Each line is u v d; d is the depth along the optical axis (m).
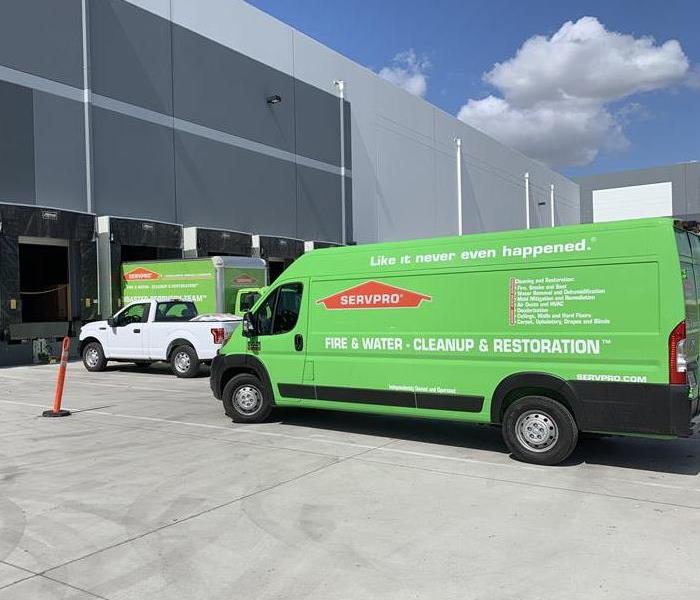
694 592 3.82
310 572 4.14
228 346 9.19
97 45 21.06
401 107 38.66
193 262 18.98
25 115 18.98
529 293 6.77
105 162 21.23
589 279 6.42
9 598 3.80
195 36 24.72
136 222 21.22
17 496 5.76
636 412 6.16
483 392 7.04
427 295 7.46
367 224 35.03
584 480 6.21
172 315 16.14
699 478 6.29
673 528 4.89
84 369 17.27
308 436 8.27
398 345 7.65
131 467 6.73
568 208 70.50
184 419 9.52
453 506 5.44
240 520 5.11
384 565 4.24
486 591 3.85
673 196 71.81
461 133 45.78
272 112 28.50
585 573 4.09
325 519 5.12
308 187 30.70
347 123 33.62
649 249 6.14
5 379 14.98
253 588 3.92
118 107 21.69
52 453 7.38
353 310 8.04
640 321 6.16
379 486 6.02
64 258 21.97
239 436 8.27
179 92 23.98
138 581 4.02
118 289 20.50
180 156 23.97
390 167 37.34
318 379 8.30
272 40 28.67
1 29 18.45
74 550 4.52
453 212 44.28
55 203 19.73
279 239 27.16
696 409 6.41
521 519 5.11
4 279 17.62
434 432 8.51
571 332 6.51
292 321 8.63
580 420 6.46
